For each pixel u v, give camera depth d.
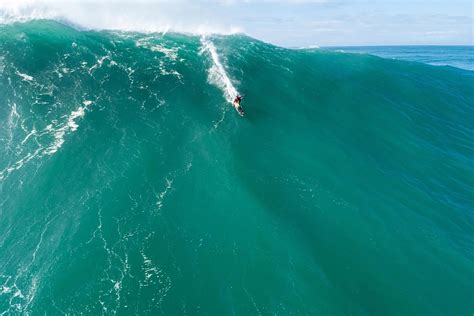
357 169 34.00
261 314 21.19
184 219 26.23
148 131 33.03
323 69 48.38
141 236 24.72
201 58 43.72
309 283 23.30
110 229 25.02
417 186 34.00
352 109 42.50
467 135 43.00
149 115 34.72
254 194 28.88
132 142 31.70
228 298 21.83
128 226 25.30
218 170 30.44
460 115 46.41
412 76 51.88
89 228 25.03
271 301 21.91
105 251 23.64
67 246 23.91
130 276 22.34
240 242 25.12
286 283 23.00
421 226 29.56
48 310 20.73
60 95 34.84
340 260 25.28
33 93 34.47
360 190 31.59
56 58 38.44
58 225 25.20
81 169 28.98
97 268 22.69
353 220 28.38
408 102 46.50
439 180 35.53
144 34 46.47
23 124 31.97
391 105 44.94
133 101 35.88
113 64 39.72
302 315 21.45
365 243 26.81
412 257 26.56
